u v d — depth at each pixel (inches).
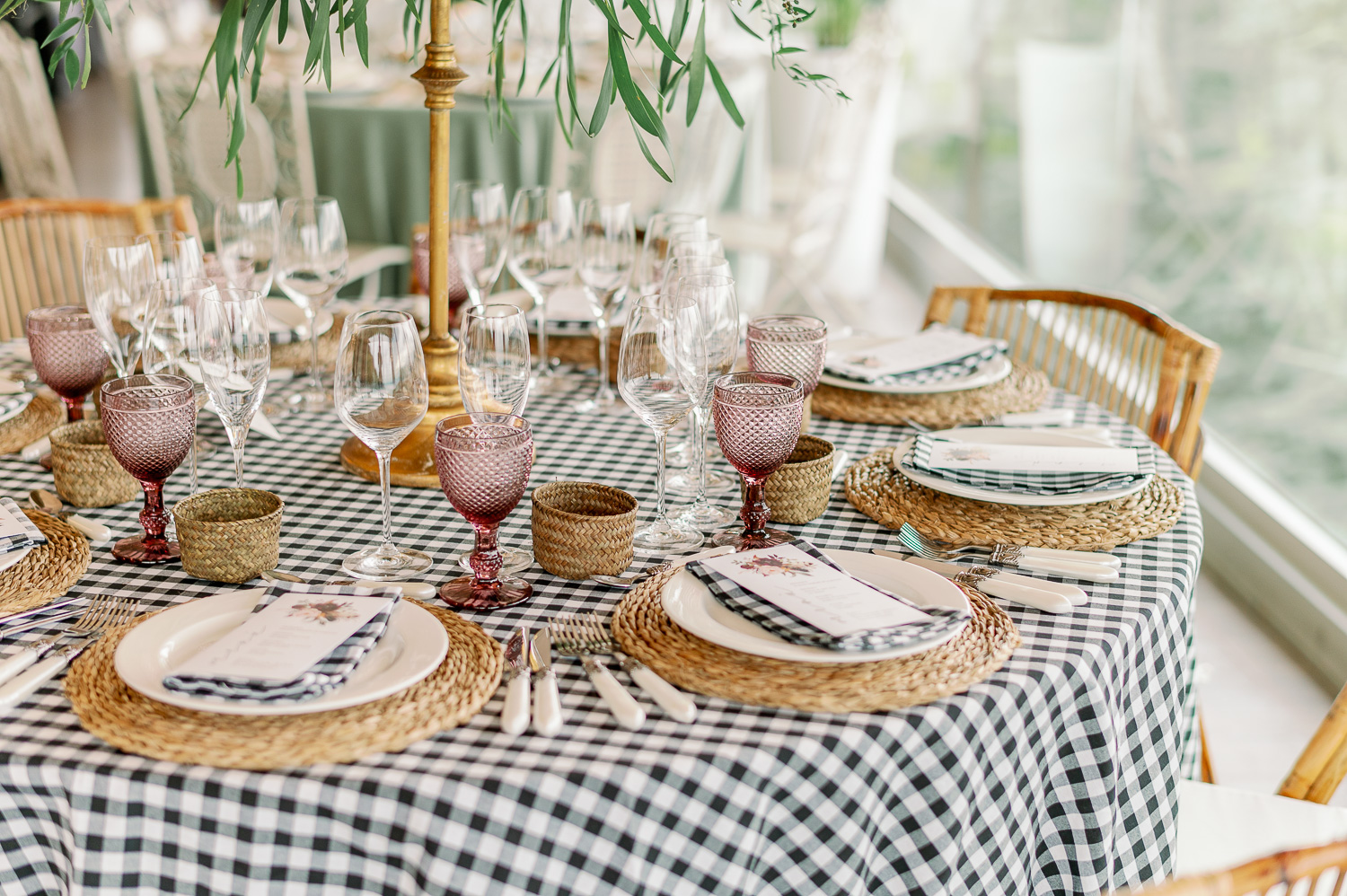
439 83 52.5
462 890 32.9
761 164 158.7
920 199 205.9
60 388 55.6
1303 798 51.5
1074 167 143.6
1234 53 109.1
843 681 36.2
